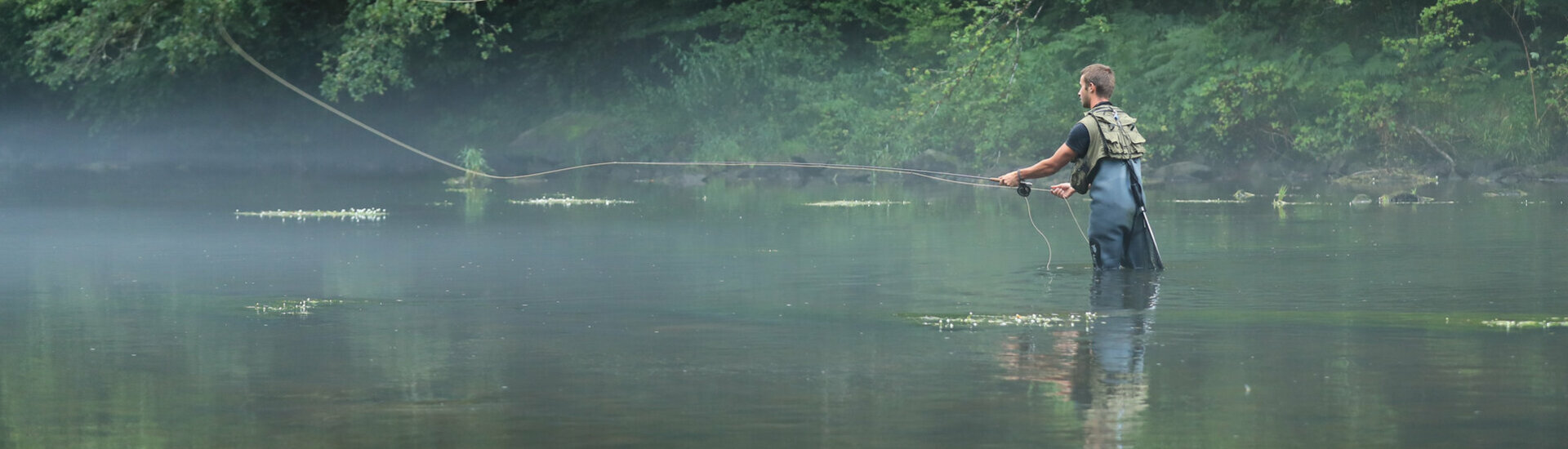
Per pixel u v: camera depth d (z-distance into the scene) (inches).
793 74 1290.6
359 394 205.3
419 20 1189.1
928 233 501.0
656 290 333.4
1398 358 228.4
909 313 289.9
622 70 1439.5
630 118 1323.8
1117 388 206.1
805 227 538.3
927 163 1087.0
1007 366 224.8
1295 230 502.6
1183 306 296.2
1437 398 196.9
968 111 1097.4
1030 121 1093.8
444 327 272.5
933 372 219.6
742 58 1269.7
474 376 219.1
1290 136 1059.3
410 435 179.5
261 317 289.1
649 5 1455.5
